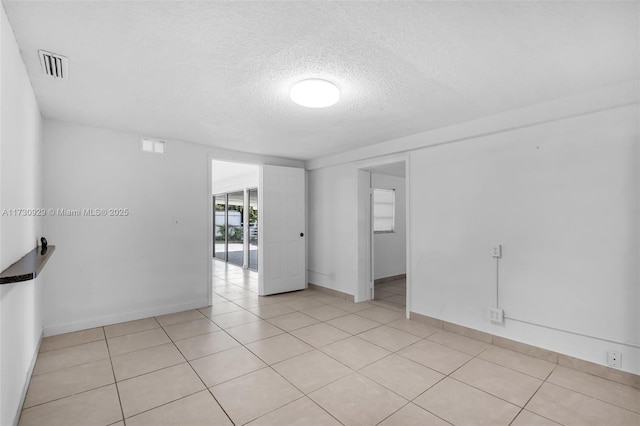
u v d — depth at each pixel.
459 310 3.25
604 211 2.37
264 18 1.53
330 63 1.98
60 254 3.15
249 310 4.04
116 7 1.45
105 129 3.41
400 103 2.64
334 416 1.89
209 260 4.19
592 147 2.42
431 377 2.35
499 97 2.52
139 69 2.06
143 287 3.66
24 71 1.99
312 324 3.52
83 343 2.93
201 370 2.44
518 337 2.81
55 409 1.94
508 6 1.44
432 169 3.51
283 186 4.97
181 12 1.49
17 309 1.83
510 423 1.83
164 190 3.81
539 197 2.70
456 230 3.29
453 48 1.81
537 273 2.70
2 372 1.50
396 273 6.03
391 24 1.58
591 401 2.05
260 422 1.83
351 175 4.58
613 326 2.31
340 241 4.75
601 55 1.88
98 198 3.37
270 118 3.04
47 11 1.48
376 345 2.95
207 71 2.09
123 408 1.95
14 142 1.73
